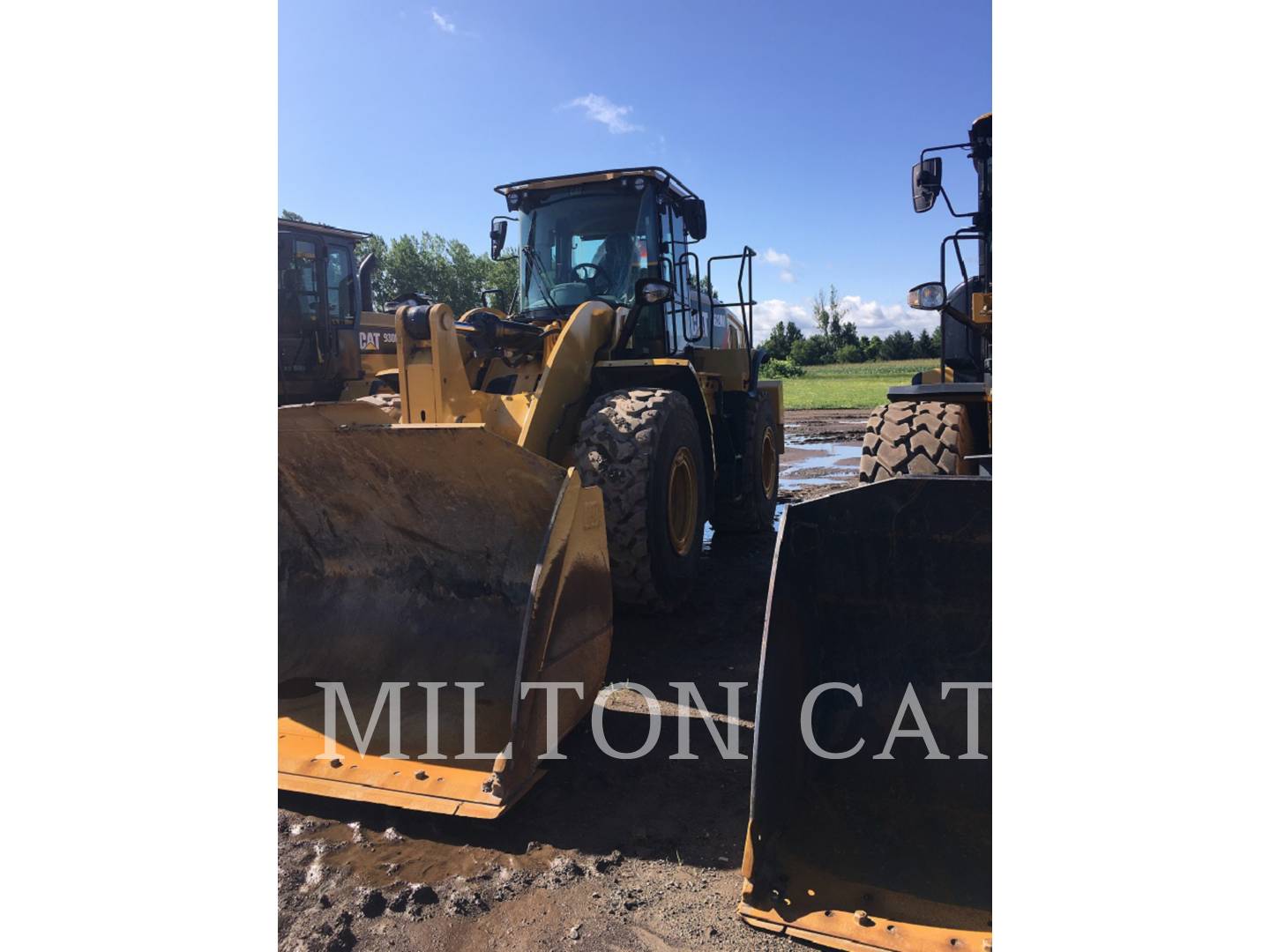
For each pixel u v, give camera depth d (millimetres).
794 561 2424
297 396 6418
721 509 6562
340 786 2607
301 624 3598
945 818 2277
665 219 5305
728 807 2619
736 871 2277
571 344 4316
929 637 2482
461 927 2055
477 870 2287
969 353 4430
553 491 2963
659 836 2455
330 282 6578
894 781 2393
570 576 2879
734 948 1943
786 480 9859
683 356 5703
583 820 2543
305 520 3562
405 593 3482
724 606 4832
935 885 2076
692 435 4539
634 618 4590
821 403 25562
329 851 2389
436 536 3334
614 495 3924
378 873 2279
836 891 2076
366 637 3465
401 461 3105
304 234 6277
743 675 3766
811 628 2508
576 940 1993
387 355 6477
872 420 3602
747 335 6223
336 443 3133
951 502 2383
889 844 2213
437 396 3785
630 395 4203
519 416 4000
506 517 3148
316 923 2061
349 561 3570
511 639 3246
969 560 2398
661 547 4105
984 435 3857
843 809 2326
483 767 2672
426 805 2492
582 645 3002
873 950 1887
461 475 3062
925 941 1898
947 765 2400
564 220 5195
